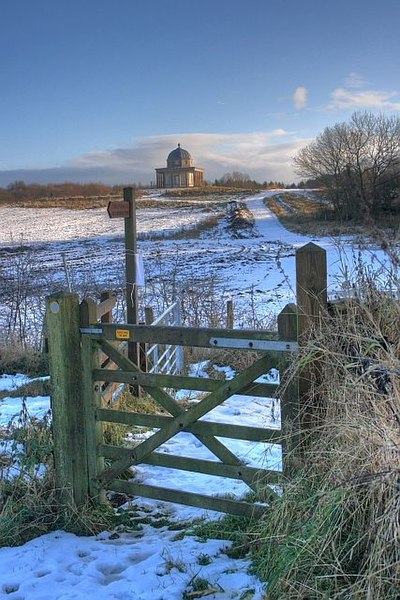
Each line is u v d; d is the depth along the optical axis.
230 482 4.89
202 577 3.29
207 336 3.82
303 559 2.99
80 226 54.84
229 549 3.64
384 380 3.06
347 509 2.96
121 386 6.73
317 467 3.27
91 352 4.25
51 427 4.75
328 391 3.36
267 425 6.30
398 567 2.68
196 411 3.93
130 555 3.68
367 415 3.05
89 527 4.11
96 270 24.94
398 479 2.81
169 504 4.60
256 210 68.31
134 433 6.18
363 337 3.21
